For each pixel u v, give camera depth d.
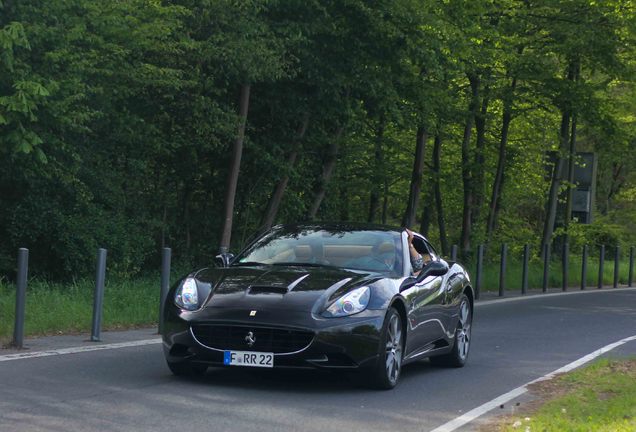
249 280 13.91
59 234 28.52
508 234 61.09
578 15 44.53
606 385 15.22
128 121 30.48
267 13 31.88
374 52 33.34
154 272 33.38
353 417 12.07
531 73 44.84
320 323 13.08
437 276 16.56
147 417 11.43
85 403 12.11
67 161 28.25
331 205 47.31
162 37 27.91
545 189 61.62
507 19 44.19
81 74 26.06
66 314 20.47
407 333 14.67
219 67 30.62
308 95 34.66
